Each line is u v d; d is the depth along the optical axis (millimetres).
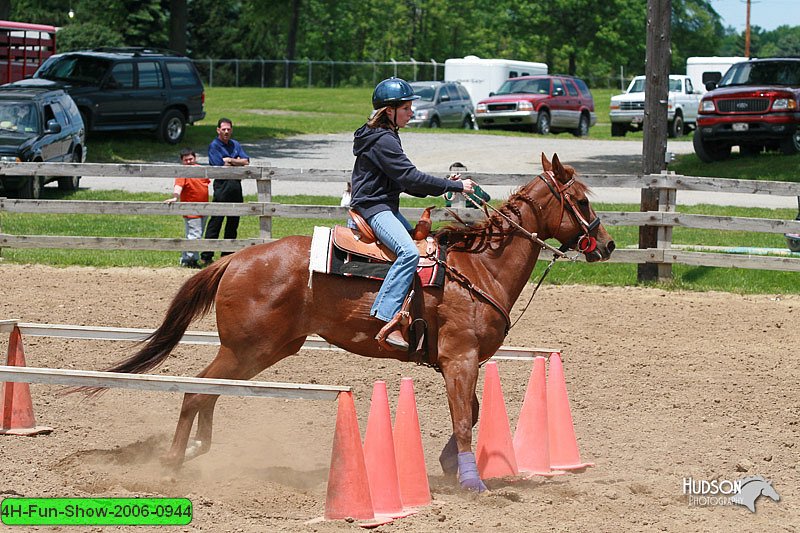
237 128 38969
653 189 15898
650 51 16094
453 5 94125
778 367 11273
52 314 12859
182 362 10992
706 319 13609
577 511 6801
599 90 77438
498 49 94750
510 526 6434
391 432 6867
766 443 8672
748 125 28297
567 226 7871
